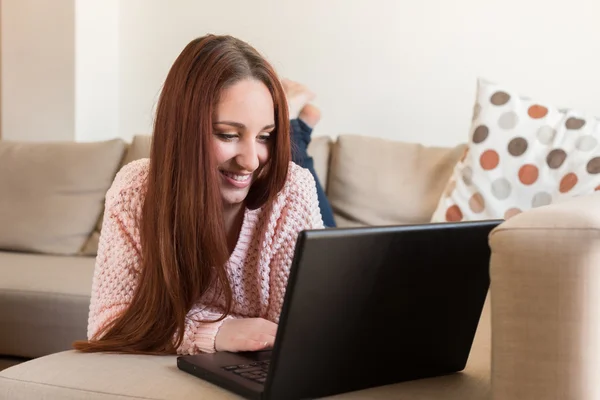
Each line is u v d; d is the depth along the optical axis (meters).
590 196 1.22
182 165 1.25
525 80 2.89
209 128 1.23
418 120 3.02
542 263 0.98
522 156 2.27
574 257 0.97
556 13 2.83
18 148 2.85
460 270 1.15
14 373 1.20
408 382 1.20
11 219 2.71
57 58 3.25
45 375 1.18
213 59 1.24
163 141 1.27
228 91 1.23
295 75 3.17
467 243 1.14
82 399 1.12
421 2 2.98
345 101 3.11
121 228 1.37
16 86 3.34
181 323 1.29
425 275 1.10
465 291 1.18
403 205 2.52
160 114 1.27
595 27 2.79
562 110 2.34
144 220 1.29
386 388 1.15
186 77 1.24
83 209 2.70
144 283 1.30
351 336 1.07
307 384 1.06
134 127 3.42
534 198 2.23
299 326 1.00
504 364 1.01
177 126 1.25
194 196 1.25
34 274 2.29
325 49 3.12
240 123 1.24
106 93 3.37
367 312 1.06
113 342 1.30
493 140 2.31
